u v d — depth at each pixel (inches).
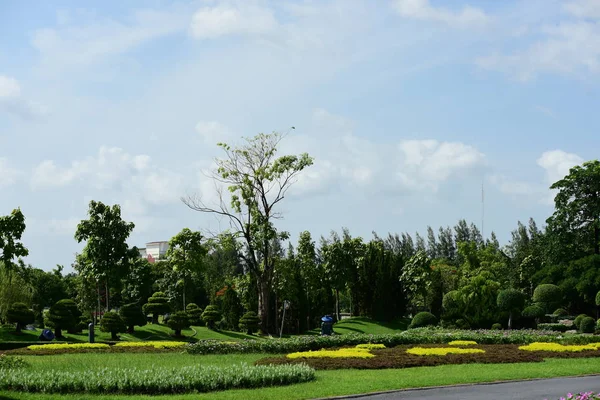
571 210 2605.8
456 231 5251.0
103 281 2285.9
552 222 2657.5
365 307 2699.3
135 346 1352.1
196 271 2532.0
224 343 1241.4
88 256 2224.4
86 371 813.2
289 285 2484.0
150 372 776.3
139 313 2030.0
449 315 2124.8
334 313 3063.5
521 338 1441.9
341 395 682.2
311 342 1267.2
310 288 2741.1
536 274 2625.5
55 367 918.4
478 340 1430.9
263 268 2433.6
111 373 764.0
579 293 2415.1
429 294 2709.2
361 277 2714.1
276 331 2450.8
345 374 859.4
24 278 2343.8
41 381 721.0
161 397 671.1
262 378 762.8
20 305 1798.7
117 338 1886.1
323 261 2928.2
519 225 4933.6
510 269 3408.0
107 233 2210.9
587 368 927.7
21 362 928.9
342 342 1318.9
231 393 694.5
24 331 1866.4
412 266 2623.0
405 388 735.1
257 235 2273.6
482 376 828.6
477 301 2094.0
